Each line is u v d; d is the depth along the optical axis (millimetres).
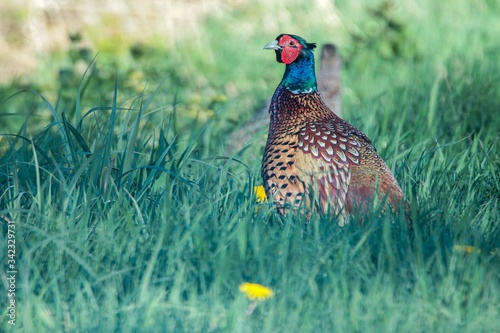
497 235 9312
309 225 9305
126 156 10133
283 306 7523
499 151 13070
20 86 19062
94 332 7207
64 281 7961
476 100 15656
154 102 16297
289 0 27375
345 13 26484
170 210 9219
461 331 7371
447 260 8398
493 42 22625
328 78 15352
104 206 9445
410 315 7477
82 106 16234
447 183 11328
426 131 14031
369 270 8219
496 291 7984
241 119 15617
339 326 7215
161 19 26062
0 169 10477
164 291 7746
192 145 11328
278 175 10312
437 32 23562
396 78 19109
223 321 7426
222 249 8281
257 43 24516
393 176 10430
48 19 25141
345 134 10383
